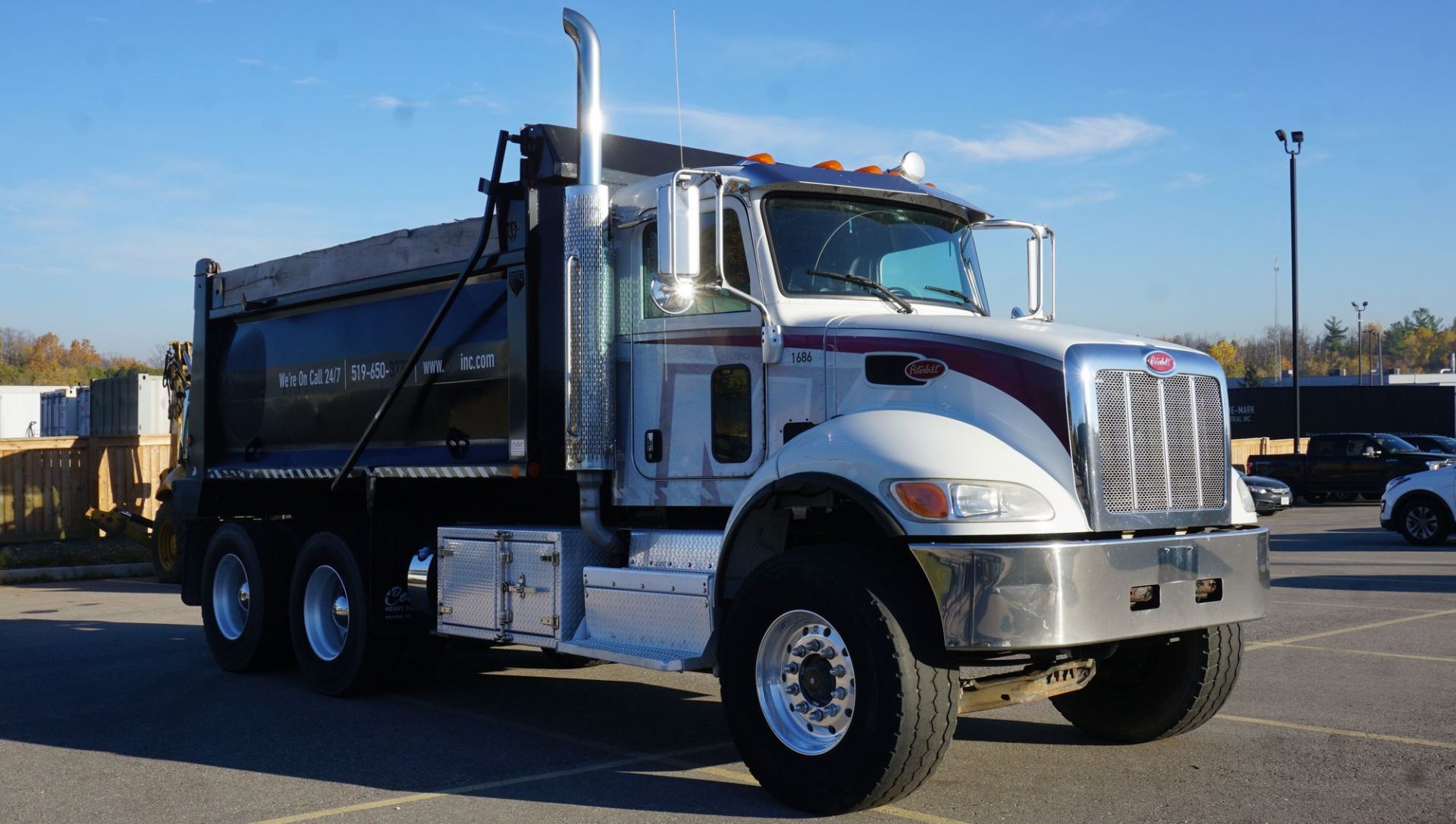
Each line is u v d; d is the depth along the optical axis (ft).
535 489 25.68
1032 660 18.80
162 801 18.53
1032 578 16.16
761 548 19.36
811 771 17.07
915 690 16.31
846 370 19.08
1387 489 64.28
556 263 23.13
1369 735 21.43
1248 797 17.71
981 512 16.46
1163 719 20.54
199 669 31.40
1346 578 47.29
